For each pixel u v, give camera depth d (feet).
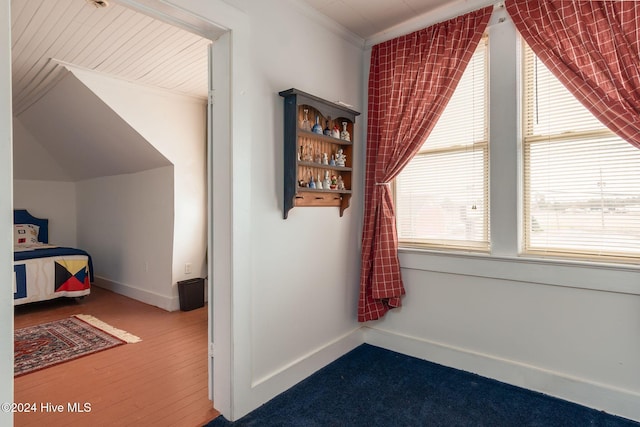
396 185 9.00
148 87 11.38
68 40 8.38
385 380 7.40
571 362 6.59
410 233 8.79
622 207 6.22
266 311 6.73
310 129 7.54
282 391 6.96
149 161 12.71
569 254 6.67
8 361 2.79
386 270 8.39
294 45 7.26
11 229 2.81
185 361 8.43
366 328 9.38
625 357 6.09
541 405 6.45
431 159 8.41
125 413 6.27
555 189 6.84
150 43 8.52
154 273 13.20
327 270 8.24
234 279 6.03
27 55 9.14
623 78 5.79
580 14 6.11
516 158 7.06
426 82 7.87
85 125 12.49
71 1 6.82
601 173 6.40
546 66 6.51
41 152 15.90
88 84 10.25
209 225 6.47
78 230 17.78
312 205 7.70
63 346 9.25
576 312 6.52
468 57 7.39
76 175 16.94
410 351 8.57
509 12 6.86
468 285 7.75
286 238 7.16
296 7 7.27
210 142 6.39
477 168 7.75
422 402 6.57
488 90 7.55
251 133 6.35
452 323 7.98
